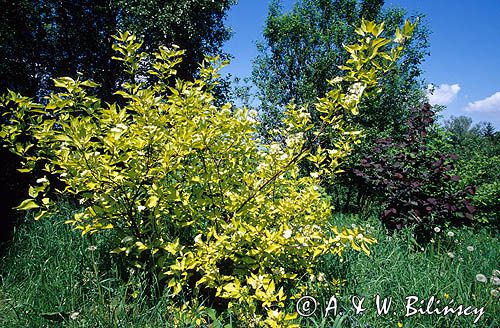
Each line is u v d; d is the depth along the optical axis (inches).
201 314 98.6
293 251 101.5
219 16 502.0
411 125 223.1
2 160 217.3
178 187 120.3
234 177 119.3
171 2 442.9
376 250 144.3
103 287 110.7
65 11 448.1
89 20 450.0
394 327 99.7
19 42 410.6
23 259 135.4
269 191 119.3
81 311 102.1
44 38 442.6
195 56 468.1
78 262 127.2
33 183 229.1
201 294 113.7
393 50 86.2
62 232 150.7
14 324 98.7
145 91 102.7
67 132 93.4
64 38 450.6
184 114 112.2
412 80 473.7
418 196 198.2
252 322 89.5
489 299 107.3
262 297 80.8
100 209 102.7
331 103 97.9
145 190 114.9
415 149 209.9
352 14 501.7
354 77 94.3
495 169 354.0
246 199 110.4
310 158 127.6
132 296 107.3
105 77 444.1
